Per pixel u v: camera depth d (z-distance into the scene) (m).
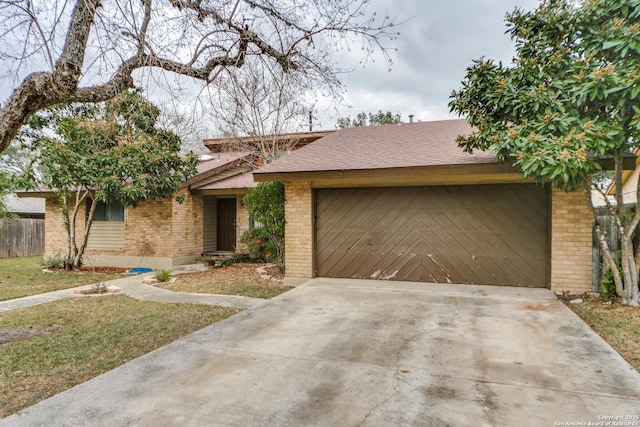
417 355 3.99
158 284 9.25
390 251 8.13
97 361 4.25
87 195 12.64
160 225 12.27
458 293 6.87
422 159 7.38
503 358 3.87
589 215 6.63
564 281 6.80
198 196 13.39
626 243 5.96
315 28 5.02
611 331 4.80
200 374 3.57
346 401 3.03
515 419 2.73
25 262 14.67
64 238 13.52
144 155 10.62
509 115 6.22
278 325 5.13
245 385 3.33
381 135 10.66
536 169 5.27
